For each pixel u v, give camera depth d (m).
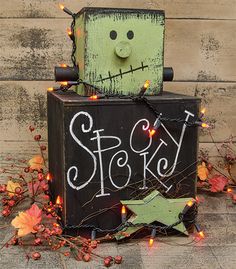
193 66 1.31
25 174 1.31
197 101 1.01
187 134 1.02
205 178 1.28
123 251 0.99
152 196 1.01
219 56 1.31
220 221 1.12
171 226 1.02
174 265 0.94
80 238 0.99
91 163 0.99
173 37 1.30
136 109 0.99
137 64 1.03
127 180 1.01
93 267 0.93
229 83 1.32
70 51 1.28
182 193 1.04
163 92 1.13
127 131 0.99
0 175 1.30
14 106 1.29
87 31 1.00
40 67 1.28
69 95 1.06
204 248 1.00
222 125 1.33
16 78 1.28
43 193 1.23
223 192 1.29
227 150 1.34
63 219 1.01
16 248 0.99
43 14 1.27
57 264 0.94
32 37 1.27
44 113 1.30
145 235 1.03
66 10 1.11
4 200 1.19
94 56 1.01
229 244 1.01
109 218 1.01
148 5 1.28
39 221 1.00
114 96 1.01
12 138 1.30
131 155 1.00
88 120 0.97
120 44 1.01
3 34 1.26
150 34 1.03
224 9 1.30
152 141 1.01
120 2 1.28
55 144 1.07
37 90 1.29
